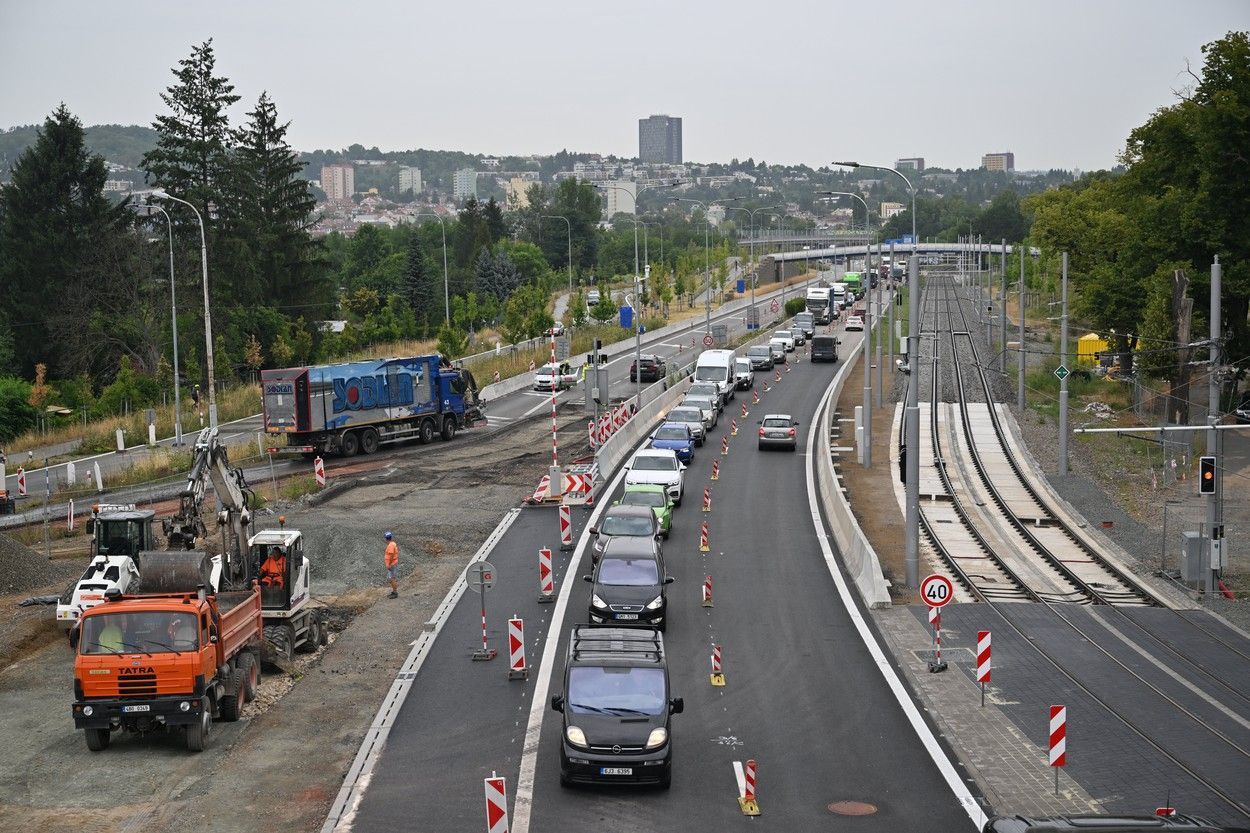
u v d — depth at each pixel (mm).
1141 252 72188
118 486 50062
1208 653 27531
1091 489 48594
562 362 80125
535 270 173125
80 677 21000
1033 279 139750
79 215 90688
